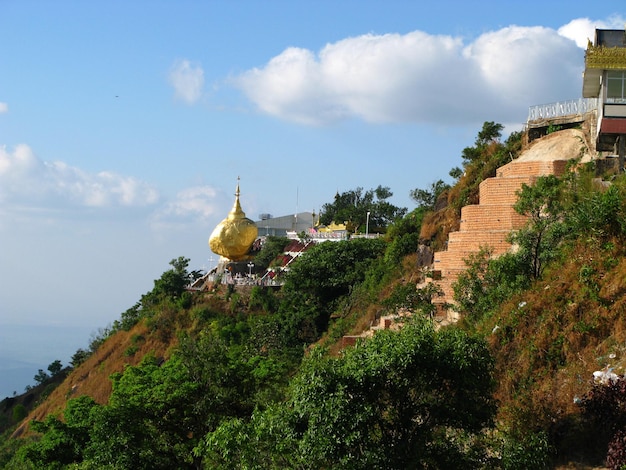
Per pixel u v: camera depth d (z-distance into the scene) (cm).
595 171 5669
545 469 3350
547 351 3931
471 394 3256
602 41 5750
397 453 3117
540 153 6462
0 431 10662
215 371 4678
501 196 6128
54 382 11206
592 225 4478
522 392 3781
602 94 5562
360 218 13612
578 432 3400
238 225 11312
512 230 5850
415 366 3186
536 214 5016
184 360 4772
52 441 4738
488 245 5856
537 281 4522
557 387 3697
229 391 4616
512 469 3206
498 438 3456
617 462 3109
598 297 3994
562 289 4197
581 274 4147
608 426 3303
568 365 3822
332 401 3066
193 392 4591
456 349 3244
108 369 9588
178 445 4512
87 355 11000
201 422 4597
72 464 4534
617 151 5894
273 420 3256
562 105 6781
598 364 3672
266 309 9469
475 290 5041
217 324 9188
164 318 9869
